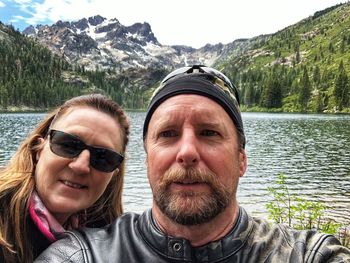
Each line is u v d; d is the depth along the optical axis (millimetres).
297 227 1683
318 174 6047
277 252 440
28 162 664
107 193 780
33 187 650
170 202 444
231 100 499
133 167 6449
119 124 734
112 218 795
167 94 487
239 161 499
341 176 5867
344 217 3371
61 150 648
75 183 661
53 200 648
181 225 447
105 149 684
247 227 471
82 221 746
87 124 669
